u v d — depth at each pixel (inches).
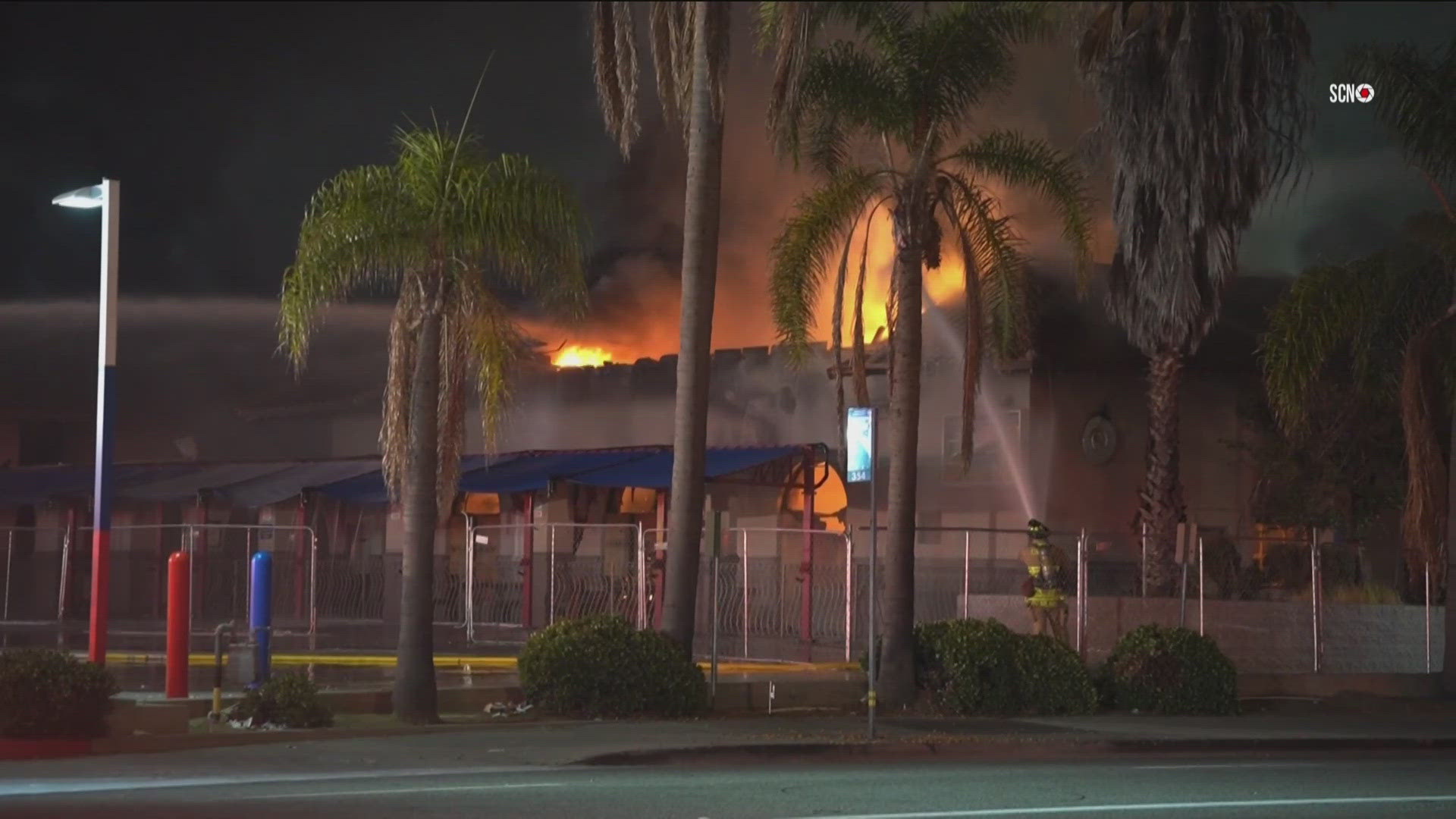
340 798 451.2
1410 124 908.0
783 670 852.0
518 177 674.8
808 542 1114.1
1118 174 864.3
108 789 475.5
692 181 756.6
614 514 1323.8
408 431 692.1
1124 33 837.8
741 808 436.8
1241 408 1234.0
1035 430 1208.2
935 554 1255.5
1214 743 682.8
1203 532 1172.5
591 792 470.6
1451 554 901.2
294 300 664.4
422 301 673.6
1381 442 1193.4
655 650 719.7
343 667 898.1
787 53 741.9
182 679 651.5
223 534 1446.9
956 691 768.9
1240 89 813.9
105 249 654.5
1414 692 900.0
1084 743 668.1
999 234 828.6
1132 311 983.0
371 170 676.1
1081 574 896.9
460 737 629.0
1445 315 908.0
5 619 1259.8
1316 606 935.0
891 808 442.9
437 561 1339.8
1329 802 473.4
